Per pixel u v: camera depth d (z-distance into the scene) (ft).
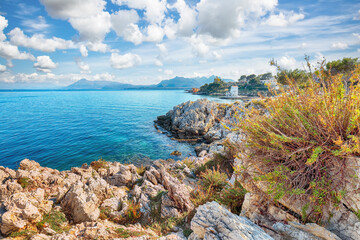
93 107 348.18
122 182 44.24
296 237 7.68
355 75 6.54
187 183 36.19
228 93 526.98
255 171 8.89
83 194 27.02
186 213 24.40
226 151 31.89
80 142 119.96
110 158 90.84
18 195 23.22
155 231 21.94
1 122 200.03
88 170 49.67
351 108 6.85
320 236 7.21
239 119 9.27
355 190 6.51
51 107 357.82
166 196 29.04
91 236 18.92
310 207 7.72
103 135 137.28
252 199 9.87
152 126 167.32
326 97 7.27
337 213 7.14
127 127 164.35
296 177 7.14
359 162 6.47
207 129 131.95
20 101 538.88
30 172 36.70
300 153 7.45
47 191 33.68
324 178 6.89
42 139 129.80
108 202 30.55
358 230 6.55
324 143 6.78
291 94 8.12
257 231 7.59
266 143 8.25
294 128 7.68
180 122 147.84
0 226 19.08
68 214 25.45
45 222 22.41
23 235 19.31
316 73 7.36
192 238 8.57
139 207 29.48
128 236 19.30
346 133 6.58
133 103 424.05
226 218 7.95
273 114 8.52
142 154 95.76
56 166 83.35
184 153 97.81
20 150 105.70
